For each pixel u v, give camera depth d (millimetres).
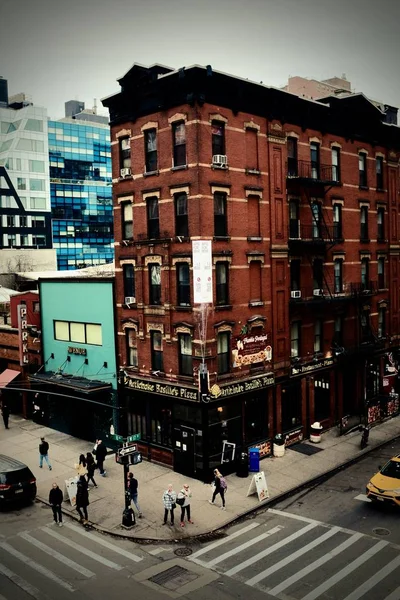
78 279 30969
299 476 24875
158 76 25312
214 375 25094
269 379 27500
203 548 18312
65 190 114125
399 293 38125
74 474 25469
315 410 31297
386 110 44094
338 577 16016
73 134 114375
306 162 29891
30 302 34750
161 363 27188
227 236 25547
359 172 34188
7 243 98375
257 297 27375
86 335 31125
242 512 21094
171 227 25625
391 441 30422
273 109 27516
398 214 37844
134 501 20625
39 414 34250
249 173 26516
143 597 15164
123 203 28234
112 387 29281
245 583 15867
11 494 21469
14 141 98812
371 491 20906
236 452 25969
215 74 24109
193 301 24922
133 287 28344
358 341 34250
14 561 17438
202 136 24281
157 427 27281
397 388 37625
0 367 37906
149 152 26641
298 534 19094
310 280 30625
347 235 33125
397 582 15633
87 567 17031
